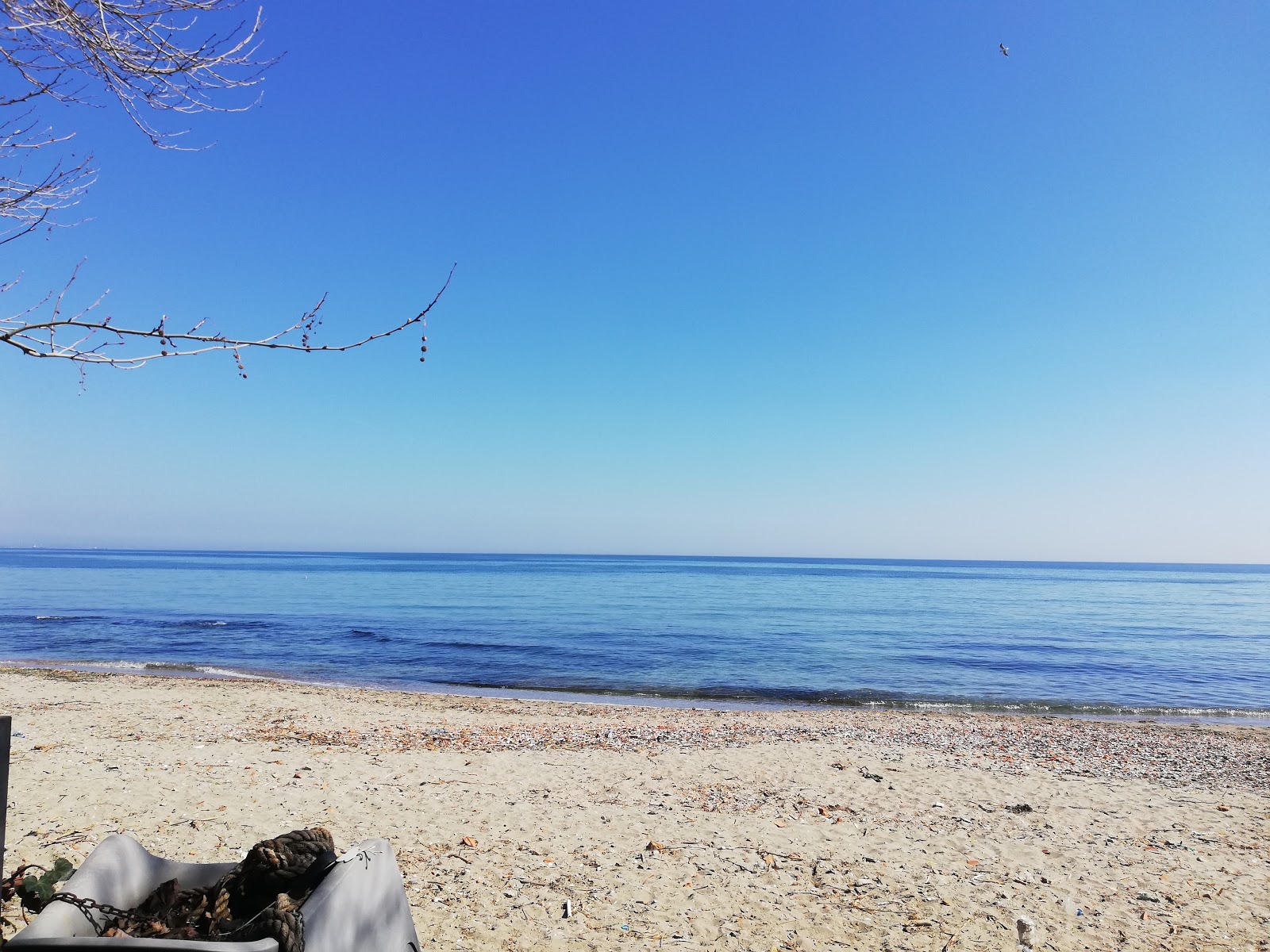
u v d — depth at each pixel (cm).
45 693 1719
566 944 534
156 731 1248
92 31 299
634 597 7262
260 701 1745
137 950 214
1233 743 1562
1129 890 668
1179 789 1070
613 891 631
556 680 2566
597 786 986
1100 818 903
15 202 301
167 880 305
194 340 299
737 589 9212
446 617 4825
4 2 289
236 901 285
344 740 1252
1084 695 2461
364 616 4838
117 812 759
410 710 1727
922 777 1091
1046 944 561
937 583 11862
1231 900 652
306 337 316
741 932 565
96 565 15225
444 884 627
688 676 2694
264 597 6450
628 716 1758
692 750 1261
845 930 575
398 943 327
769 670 2856
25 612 4628
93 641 3284
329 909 269
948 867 714
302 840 304
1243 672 2992
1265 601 8150
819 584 11025
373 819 796
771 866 703
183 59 322
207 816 767
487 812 843
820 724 1659
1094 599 8188
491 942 529
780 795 968
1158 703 2334
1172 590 10588
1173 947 561
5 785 243
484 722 1543
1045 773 1159
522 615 5100
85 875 268
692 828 809
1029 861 738
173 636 3522
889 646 3672
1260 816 930
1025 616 5631
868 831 818
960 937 568
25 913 318
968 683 2641
